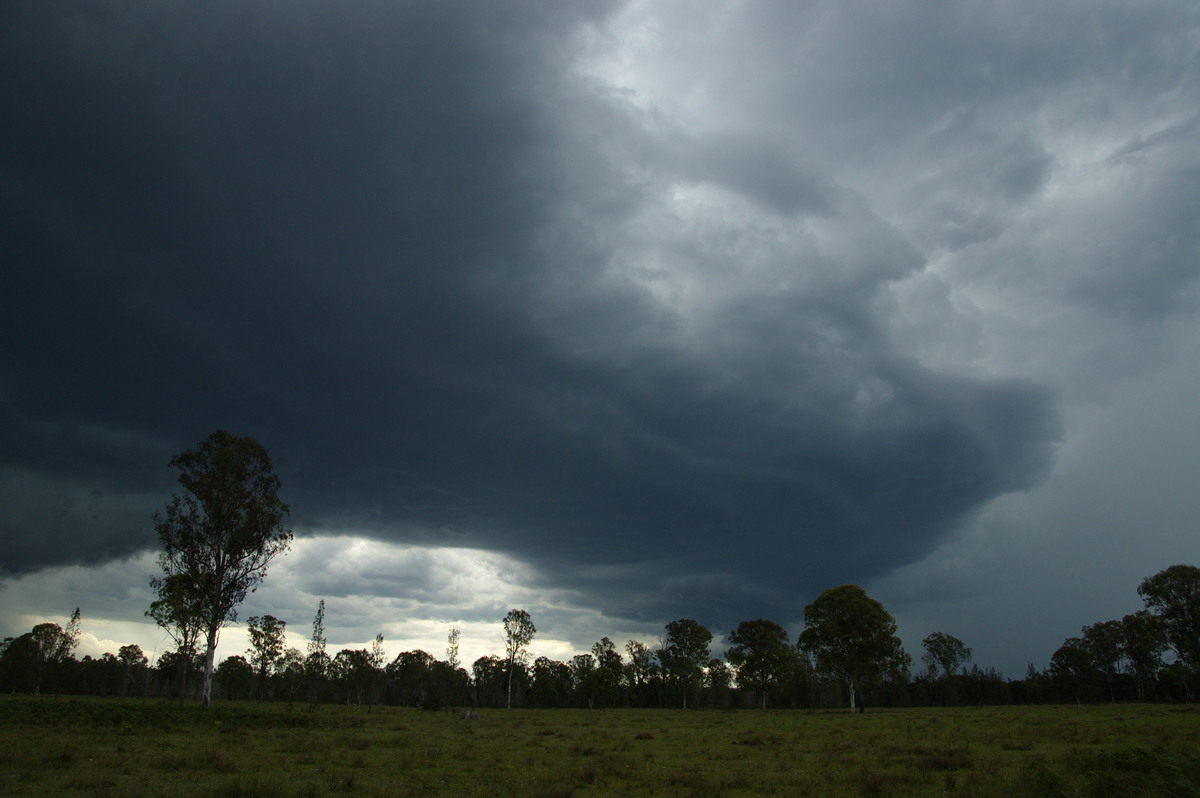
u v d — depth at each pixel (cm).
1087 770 2295
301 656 10906
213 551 6141
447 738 4131
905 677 10644
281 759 2798
